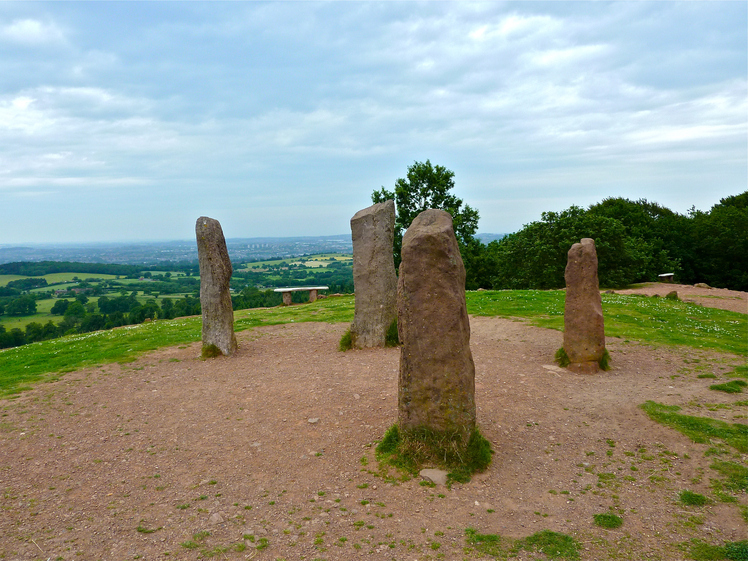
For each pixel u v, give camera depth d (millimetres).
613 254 27391
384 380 9797
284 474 6246
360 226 12656
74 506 5566
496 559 4477
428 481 5887
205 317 12297
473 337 13617
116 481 6156
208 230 12133
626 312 16250
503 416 7844
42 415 8469
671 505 5297
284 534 4941
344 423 7770
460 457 6082
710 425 7047
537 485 5840
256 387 9750
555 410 8070
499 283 33781
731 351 11320
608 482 5844
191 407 8758
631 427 7281
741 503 5230
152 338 14852
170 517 5297
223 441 7293
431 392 6254
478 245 40281
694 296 21469
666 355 11195
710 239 37281
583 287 10195
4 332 33625
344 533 4945
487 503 5461
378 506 5445
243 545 4758
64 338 16625
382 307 12539
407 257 6281
